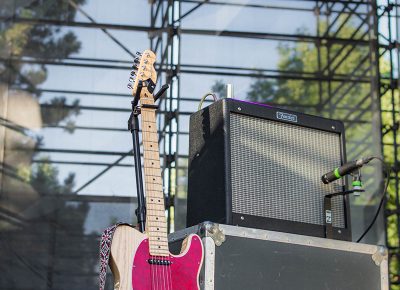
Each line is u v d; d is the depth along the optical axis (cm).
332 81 1103
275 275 253
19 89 1051
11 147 1036
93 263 1011
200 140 277
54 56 1062
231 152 263
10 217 1014
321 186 284
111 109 1056
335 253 269
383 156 1030
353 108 1082
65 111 1052
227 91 281
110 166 1040
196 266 233
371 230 996
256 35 1102
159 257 228
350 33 1115
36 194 1027
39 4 1071
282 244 258
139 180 245
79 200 1029
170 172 991
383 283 277
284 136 279
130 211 1030
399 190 1024
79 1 1075
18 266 997
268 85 1091
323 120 291
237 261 246
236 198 260
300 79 1102
